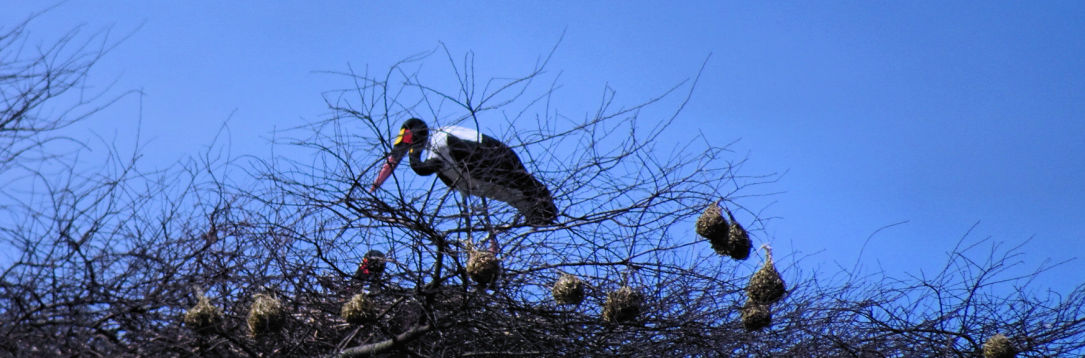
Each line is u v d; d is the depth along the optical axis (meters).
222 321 8.73
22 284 8.21
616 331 10.06
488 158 9.87
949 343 11.24
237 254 9.37
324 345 9.55
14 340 7.94
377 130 9.81
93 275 8.52
